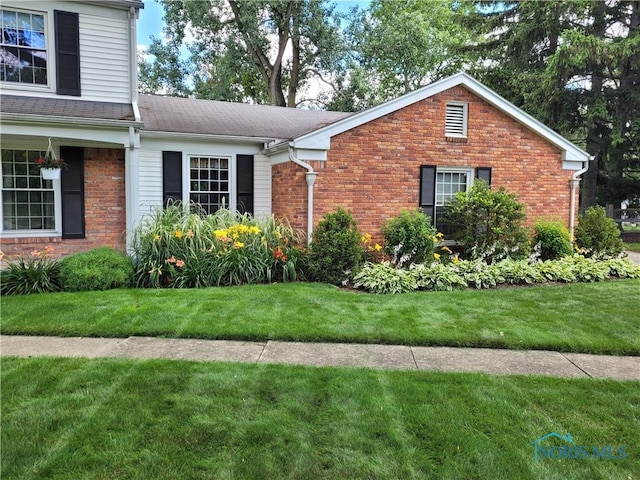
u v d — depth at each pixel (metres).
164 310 5.61
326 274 7.75
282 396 3.35
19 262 7.36
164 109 10.74
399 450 2.70
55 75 8.14
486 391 3.49
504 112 9.78
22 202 8.38
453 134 9.60
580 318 5.59
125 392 3.38
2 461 2.53
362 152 8.85
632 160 17.66
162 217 8.11
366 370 3.90
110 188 8.78
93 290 6.83
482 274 7.86
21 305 5.77
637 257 12.35
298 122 11.46
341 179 8.74
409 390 3.48
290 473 2.48
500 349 4.58
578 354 4.47
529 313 5.81
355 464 2.56
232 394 3.37
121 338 4.73
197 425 2.92
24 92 7.96
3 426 2.88
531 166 10.14
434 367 4.03
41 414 3.03
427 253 8.48
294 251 8.09
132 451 2.65
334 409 3.16
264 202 10.09
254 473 2.47
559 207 10.46
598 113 16.31
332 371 3.85
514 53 19.19
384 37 21.50
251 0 20.38
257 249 7.98
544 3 17.56
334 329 4.99
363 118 8.76
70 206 8.48
